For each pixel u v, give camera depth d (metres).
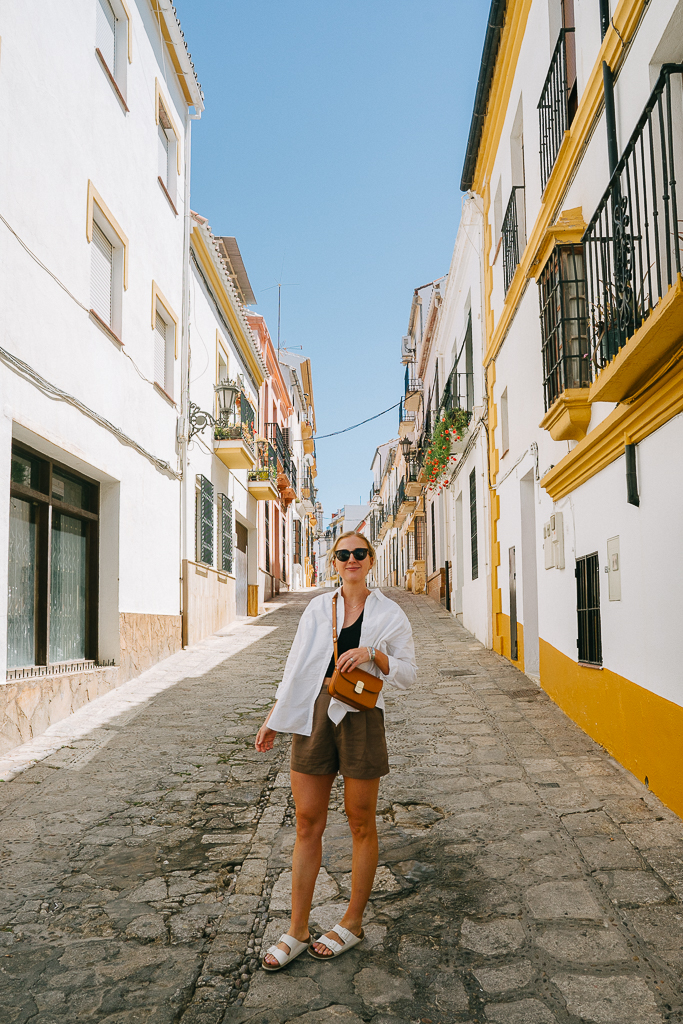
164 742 6.41
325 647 3.20
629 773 5.14
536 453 8.07
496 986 2.85
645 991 2.78
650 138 4.05
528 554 9.16
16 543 7.07
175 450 11.92
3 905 3.58
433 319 18.59
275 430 22.28
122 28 9.77
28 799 5.02
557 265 6.21
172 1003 2.79
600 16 5.58
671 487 4.33
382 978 2.93
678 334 3.75
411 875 3.82
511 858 3.95
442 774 5.38
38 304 6.96
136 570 9.79
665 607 4.44
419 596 22.69
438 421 15.06
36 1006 2.78
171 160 12.42
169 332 12.05
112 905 3.58
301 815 3.14
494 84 10.19
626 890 3.53
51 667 7.52
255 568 19.67
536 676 8.87
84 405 7.88
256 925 3.37
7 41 6.37
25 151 6.71
